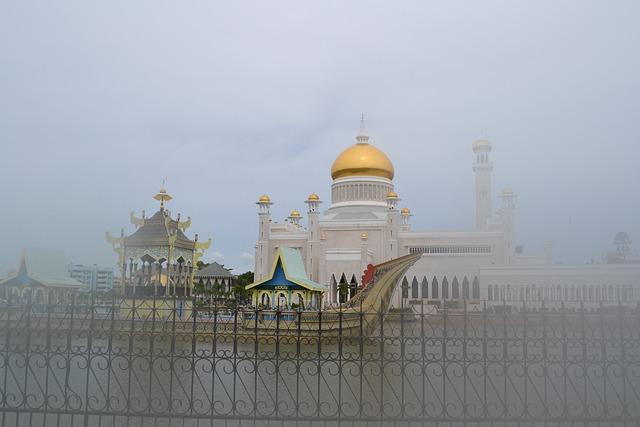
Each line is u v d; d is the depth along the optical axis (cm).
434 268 9175
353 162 10538
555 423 1407
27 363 1362
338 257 8875
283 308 4044
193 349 1367
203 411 1608
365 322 3550
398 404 1702
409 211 11112
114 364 2477
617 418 1291
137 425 1426
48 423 1421
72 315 1588
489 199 10419
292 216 11075
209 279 10350
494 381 2159
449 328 3953
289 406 1670
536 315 1756
